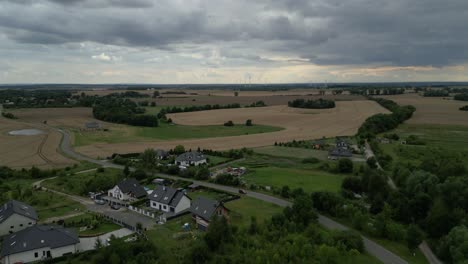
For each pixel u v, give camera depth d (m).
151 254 59.16
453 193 78.19
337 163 128.12
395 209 80.31
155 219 80.75
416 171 97.69
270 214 82.56
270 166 132.50
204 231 72.62
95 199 93.94
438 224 70.38
